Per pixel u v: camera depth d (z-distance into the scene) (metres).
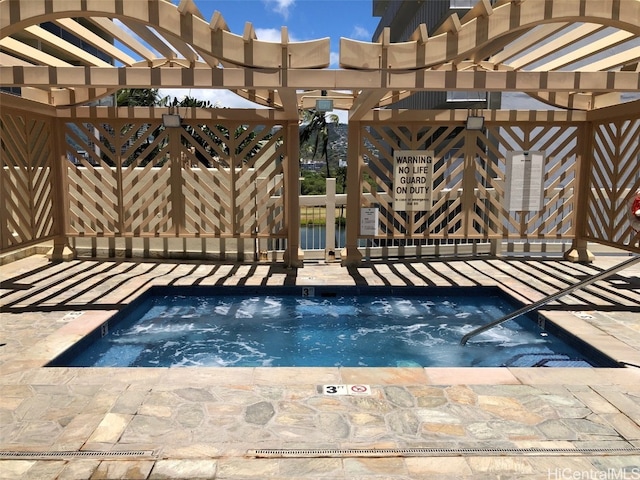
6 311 6.20
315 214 10.01
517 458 3.08
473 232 9.27
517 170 9.07
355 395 3.90
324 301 7.58
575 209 9.43
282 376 4.24
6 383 4.05
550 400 3.85
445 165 9.12
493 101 13.29
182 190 9.03
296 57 5.43
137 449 3.12
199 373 4.28
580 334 5.52
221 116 8.65
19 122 8.17
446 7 16.20
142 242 9.55
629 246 8.15
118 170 8.90
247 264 9.31
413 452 3.13
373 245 9.89
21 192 8.86
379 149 9.10
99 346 5.73
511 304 7.16
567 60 7.61
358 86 5.51
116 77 5.70
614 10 5.13
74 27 6.25
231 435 3.29
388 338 6.33
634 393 3.99
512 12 5.23
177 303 7.44
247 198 8.97
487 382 4.18
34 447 3.13
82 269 8.65
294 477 2.87
